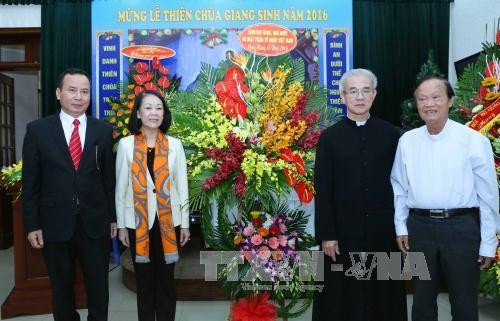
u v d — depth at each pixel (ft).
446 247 5.70
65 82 6.58
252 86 6.88
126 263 11.05
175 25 13.89
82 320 8.65
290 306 7.32
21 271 9.05
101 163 6.87
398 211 6.21
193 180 7.14
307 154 7.04
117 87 12.89
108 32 13.89
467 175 5.66
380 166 6.24
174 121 7.45
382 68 14.61
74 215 6.54
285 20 13.91
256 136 6.71
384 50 14.60
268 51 13.76
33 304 9.05
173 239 6.83
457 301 5.71
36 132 6.57
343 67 13.98
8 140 17.06
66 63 14.26
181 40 13.88
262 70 7.29
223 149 6.82
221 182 6.89
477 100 9.16
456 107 9.82
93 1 13.98
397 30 14.71
